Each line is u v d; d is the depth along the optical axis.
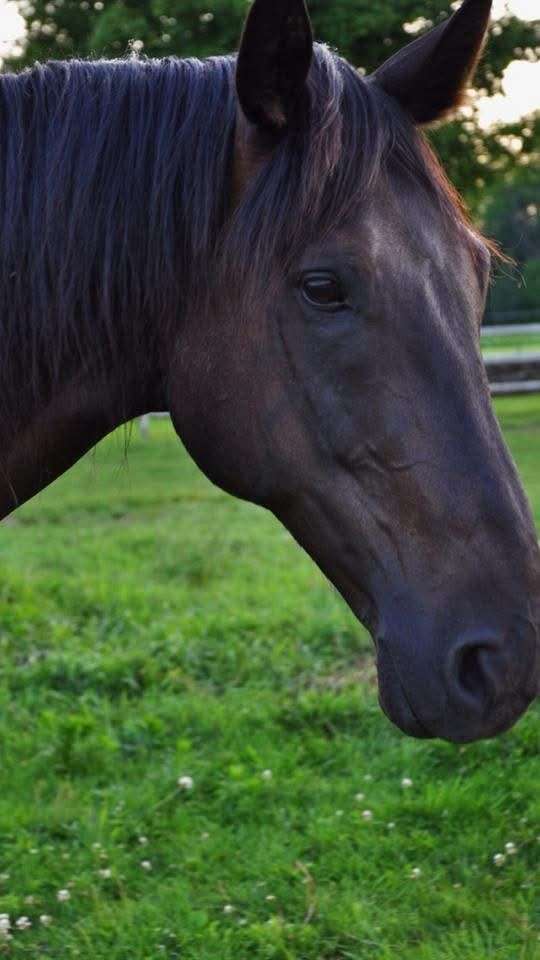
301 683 5.46
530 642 2.12
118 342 2.51
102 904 3.62
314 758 4.74
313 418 2.27
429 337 2.19
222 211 2.39
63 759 4.73
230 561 7.66
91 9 11.84
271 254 2.25
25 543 8.53
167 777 4.50
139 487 11.72
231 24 11.67
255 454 2.36
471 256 2.35
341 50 12.33
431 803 4.21
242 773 4.48
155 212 2.43
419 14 12.20
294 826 4.17
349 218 2.23
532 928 3.44
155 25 11.79
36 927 3.58
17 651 6.01
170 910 3.58
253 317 2.30
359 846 3.96
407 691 2.19
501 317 26.42
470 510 2.16
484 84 11.12
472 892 3.68
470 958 3.26
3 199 2.49
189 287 2.43
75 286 2.47
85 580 7.14
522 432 14.06
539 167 15.76
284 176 2.28
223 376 2.37
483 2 2.38
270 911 3.61
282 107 2.31
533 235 30.67
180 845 4.01
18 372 2.54
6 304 2.50
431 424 2.18
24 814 4.25
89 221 2.45
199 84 2.49
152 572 7.49
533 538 2.20
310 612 6.32
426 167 2.33
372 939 3.40
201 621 6.21
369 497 2.23
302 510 2.35
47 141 2.50
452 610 2.15
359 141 2.27
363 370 2.21
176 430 2.55
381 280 2.20
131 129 2.47
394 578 2.22
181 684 5.52
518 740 4.70
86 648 5.95
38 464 2.64
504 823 4.09
